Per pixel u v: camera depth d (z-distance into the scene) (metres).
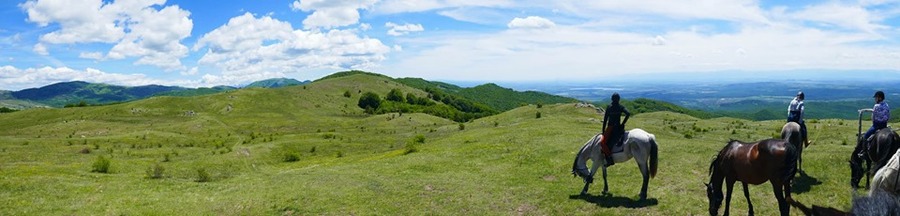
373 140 59.06
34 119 112.00
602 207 14.65
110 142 66.31
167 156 43.41
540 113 70.56
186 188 20.11
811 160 18.30
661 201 14.68
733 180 11.33
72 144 62.31
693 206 14.01
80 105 136.75
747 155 10.65
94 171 29.53
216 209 15.83
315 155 48.78
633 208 14.28
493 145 28.97
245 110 126.81
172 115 117.50
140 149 57.09
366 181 19.44
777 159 9.90
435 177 20.25
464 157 25.50
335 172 22.73
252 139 70.88
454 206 15.70
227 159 40.22
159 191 19.34
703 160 20.56
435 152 28.97
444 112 139.88
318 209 15.65
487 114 149.62
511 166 22.34
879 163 12.42
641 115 74.00
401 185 18.47
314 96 152.62
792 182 15.81
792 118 16.36
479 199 16.36
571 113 72.00
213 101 132.12
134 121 107.81
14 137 75.69
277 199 16.70
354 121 107.88
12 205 16.36
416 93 181.25
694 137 39.72
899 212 2.81
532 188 17.52
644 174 14.65
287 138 67.75
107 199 17.34
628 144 14.70
